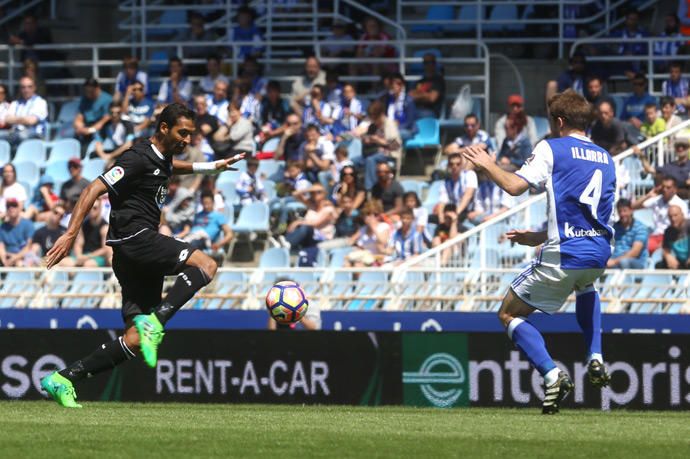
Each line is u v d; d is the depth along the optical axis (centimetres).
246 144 5166
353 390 3042
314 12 5959
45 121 5669
